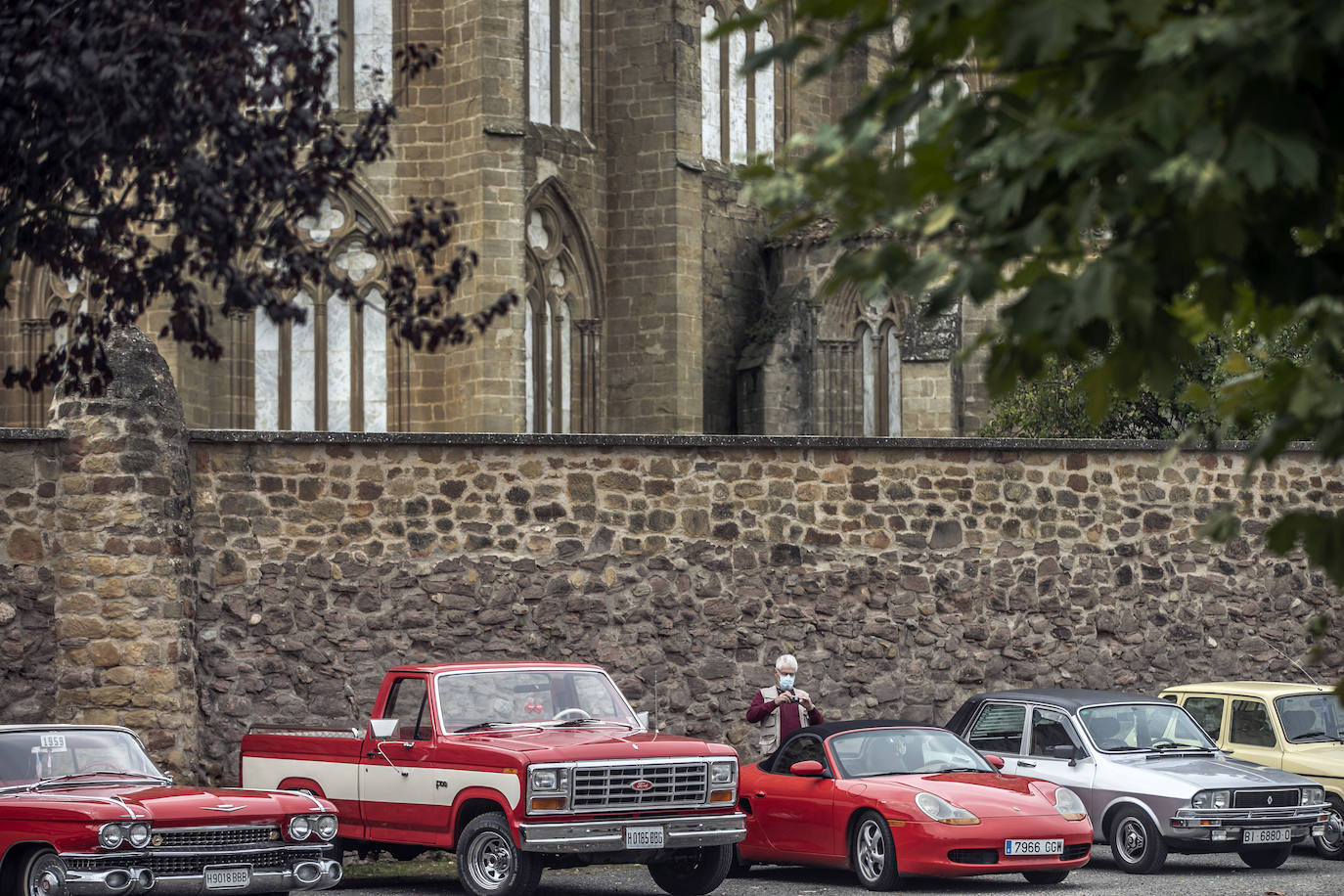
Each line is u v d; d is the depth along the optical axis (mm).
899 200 6246
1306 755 24484
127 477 25125
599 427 56125
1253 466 6496
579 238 55750
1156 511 31969
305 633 26984
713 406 59625
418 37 50844
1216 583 32219
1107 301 5672
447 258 50438
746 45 61344
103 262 19016
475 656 27734
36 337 50938
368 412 50531
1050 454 31422
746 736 29094
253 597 26766
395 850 21875
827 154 6281
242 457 26938
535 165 53875
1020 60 5844
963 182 6273
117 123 16922
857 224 6359
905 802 20188
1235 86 5551
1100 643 31406
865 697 29891
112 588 24938
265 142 18594
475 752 18703
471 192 50062
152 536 25141
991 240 6039
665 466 29016
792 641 29562
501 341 49688
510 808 18156
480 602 27828
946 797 20156
